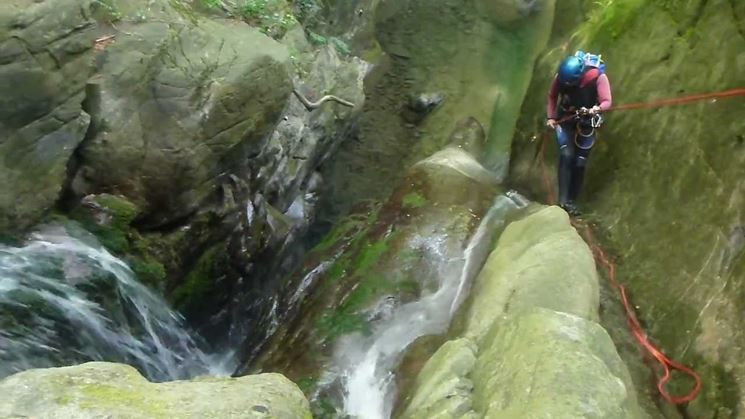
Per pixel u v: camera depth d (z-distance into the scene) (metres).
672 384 4.79
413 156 9.56
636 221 6.07
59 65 4.52
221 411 3.01
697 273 5.10
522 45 10.98
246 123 5.79
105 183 5.10
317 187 8.38
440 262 6.00
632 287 5.65
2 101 4.27
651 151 6.20
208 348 6.32
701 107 5.70
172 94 5.24
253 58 5.73
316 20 8.92
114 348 4.94
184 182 5.46
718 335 4.64
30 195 4.57
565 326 3.90
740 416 4.20
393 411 4.69
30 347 4.33
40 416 2.80
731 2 5.71
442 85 10.41
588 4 9.27
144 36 5.17
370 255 6.18
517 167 8.21
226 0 6.78
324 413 4.86
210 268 6.17
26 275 4.48
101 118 4.91
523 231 5.52
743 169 5.03
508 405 3.54
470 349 4.35
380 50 10.66
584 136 6.64
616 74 7.16
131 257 5.23
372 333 5.45
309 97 7.53
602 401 3.37
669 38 6.51
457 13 11.41
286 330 5.88
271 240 6.95
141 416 2.87
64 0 4.50
